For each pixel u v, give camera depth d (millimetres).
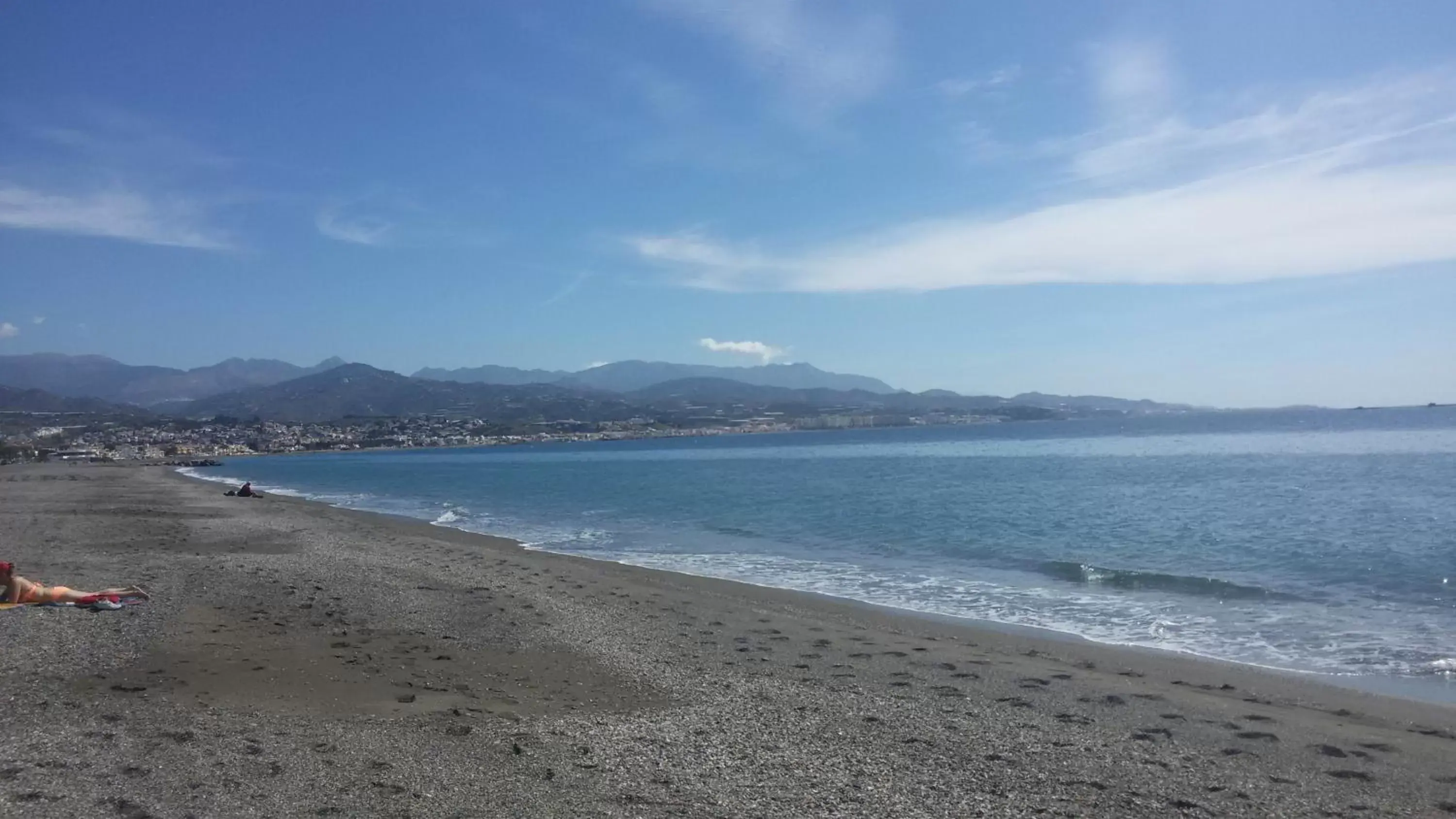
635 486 56750
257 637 12234
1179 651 12672
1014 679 10938
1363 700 10055
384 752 7824
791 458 98312
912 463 77500
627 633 13336
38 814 6195
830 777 7449
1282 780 7512
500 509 40844
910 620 14930
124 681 9828
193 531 27656
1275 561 20984
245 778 7043
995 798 7039
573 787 7082
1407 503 32844
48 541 24031
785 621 14672
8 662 10398
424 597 15836
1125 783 7395
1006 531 28141
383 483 69812
